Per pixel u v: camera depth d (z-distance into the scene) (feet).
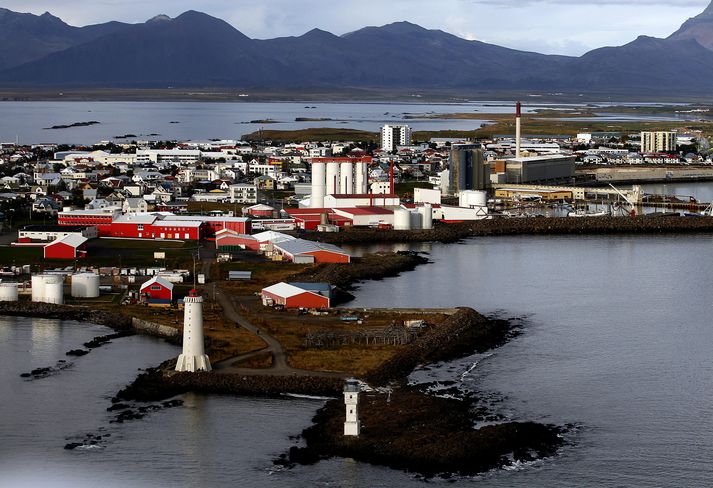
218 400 441.68
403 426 403.95
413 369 483.92
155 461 382.22
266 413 426.51
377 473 369.91
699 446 394.73
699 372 486.79
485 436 392.06
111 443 399.03
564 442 397.19
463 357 506.48
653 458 383.24
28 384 466.70
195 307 466.29
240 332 531.50
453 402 436.76
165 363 483.92
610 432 407.85
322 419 414.82
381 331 527.40
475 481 363.35
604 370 488.02
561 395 450.71
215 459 383.45
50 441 401.90
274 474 370.94
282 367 472.44
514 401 441.68
